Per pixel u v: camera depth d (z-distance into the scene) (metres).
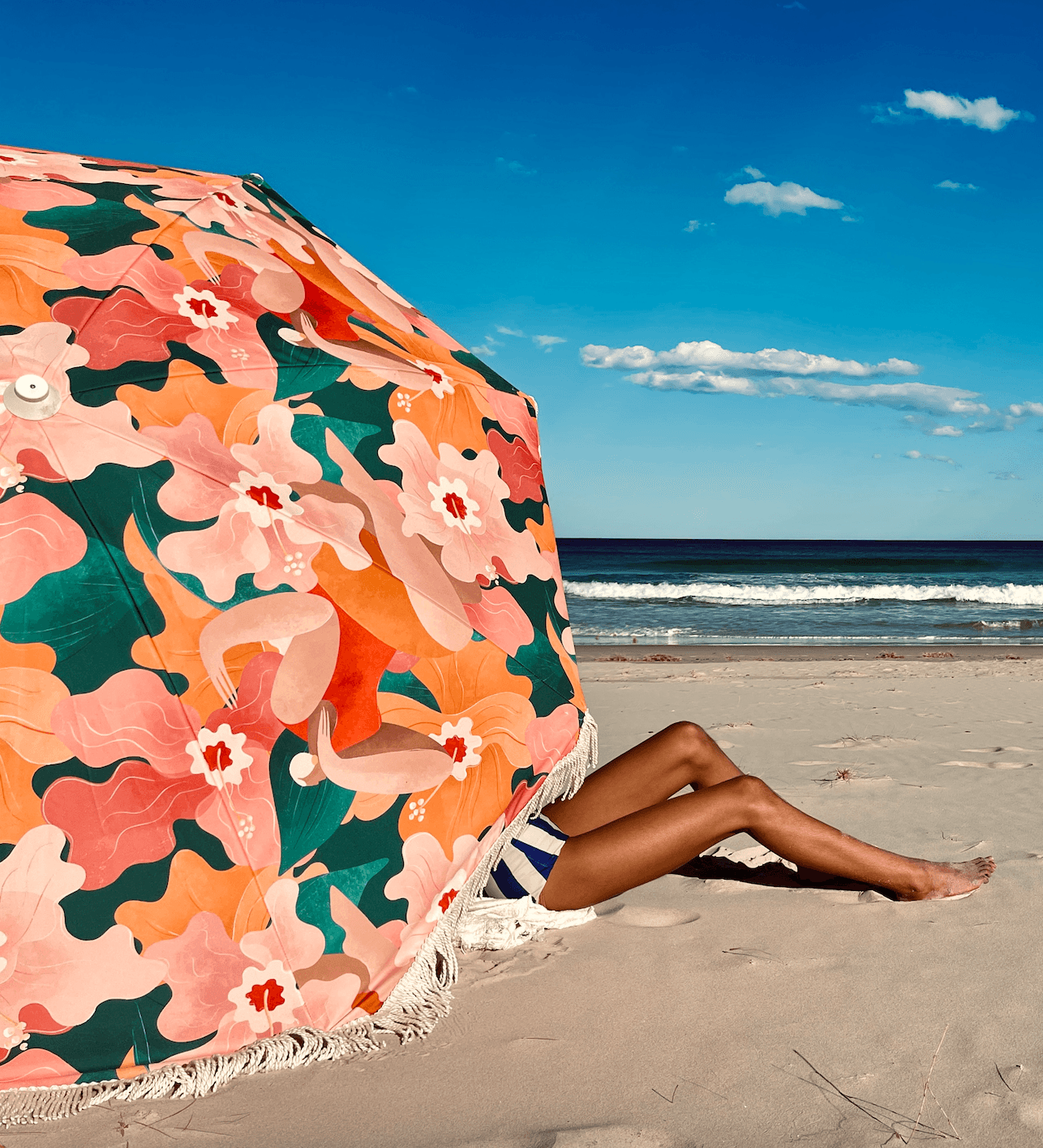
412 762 1.87
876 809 3.74
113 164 2.13
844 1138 1.53
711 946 2.38
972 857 3.08
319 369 1.99
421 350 2.29
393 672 1.87
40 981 1.53
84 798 1.57
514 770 2.03
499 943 2.36
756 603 26.92
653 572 41.31
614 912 2.64
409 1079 1.75
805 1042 1.88
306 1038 1.71
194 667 1.67
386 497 1.98
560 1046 1.87
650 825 2.33
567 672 2.21
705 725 6.27
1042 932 2.42
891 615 23.34
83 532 1.63
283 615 1.76
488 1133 1.56
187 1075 1.62
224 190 2.18
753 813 2.38
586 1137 1.53
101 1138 1.55
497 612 2.09
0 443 1.61
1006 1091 1.67
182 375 1.80
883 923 2.50
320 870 1.74
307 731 1.76
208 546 1.72
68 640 1.59
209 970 1.64
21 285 1.73
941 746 5.28
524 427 2.41
